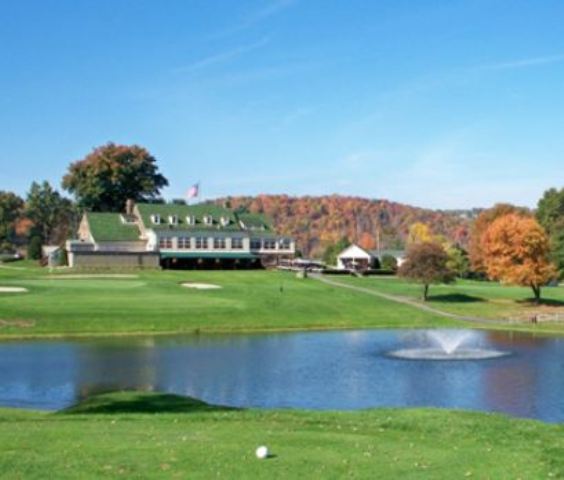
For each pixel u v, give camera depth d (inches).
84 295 3686.0
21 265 5979.3
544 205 7194.9
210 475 722.8
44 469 737.6
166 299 3661.4
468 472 758.5
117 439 880.9
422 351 2576.3
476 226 6589.6
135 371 2117.4
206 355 2444.6
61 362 2269.9
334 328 3304.6
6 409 1315.2
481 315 3759.8
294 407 1628.9
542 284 4237.2
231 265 5767.7
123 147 6948.8
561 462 807.7
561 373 2100.1
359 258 6501.0
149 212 5684.1
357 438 916.0
